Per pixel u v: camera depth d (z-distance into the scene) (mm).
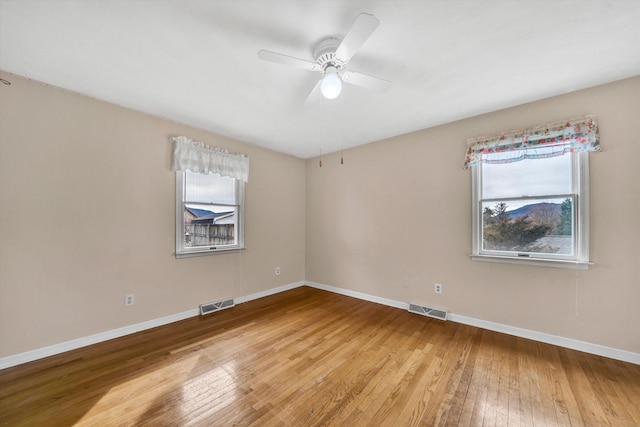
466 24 1540
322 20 1512
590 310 2236
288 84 2215
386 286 3568
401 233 3422
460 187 2951
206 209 3303
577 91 2307
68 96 2307
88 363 2086
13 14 1434
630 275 2088
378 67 1978
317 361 2131
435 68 1989
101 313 2469
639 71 2014
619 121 2133
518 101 2516
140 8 1411
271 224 4102
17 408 1587
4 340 2008
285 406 1622
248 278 3752
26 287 2102
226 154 3432
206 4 1391
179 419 1513
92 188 2426
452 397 1702
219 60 1891
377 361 2129
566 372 1960
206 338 2541
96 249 2445
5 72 2023
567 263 2299
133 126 2686
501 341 2467
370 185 3750
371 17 1271
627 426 1459
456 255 2971
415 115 2828
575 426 1465
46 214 2189
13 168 2051
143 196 2750
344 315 3160
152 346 2377
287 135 3479
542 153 2459
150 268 2793
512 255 2654
